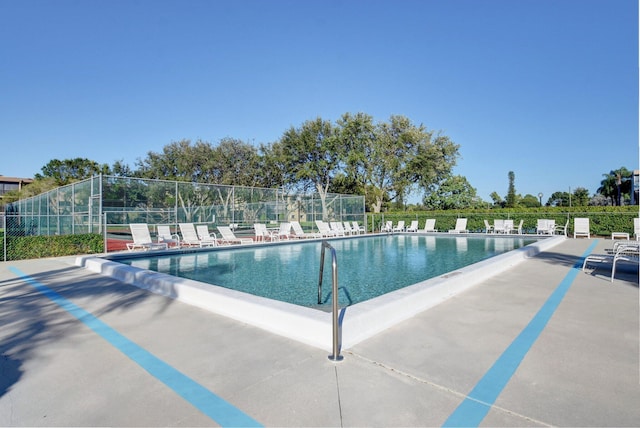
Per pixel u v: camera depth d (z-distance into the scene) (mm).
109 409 2133
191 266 9164
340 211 22609
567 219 18625
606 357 2801
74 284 6047
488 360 2758
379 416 2021
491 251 12594
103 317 4059
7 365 2771
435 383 2398
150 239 12094
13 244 10266
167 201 14938
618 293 5027
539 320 3771
